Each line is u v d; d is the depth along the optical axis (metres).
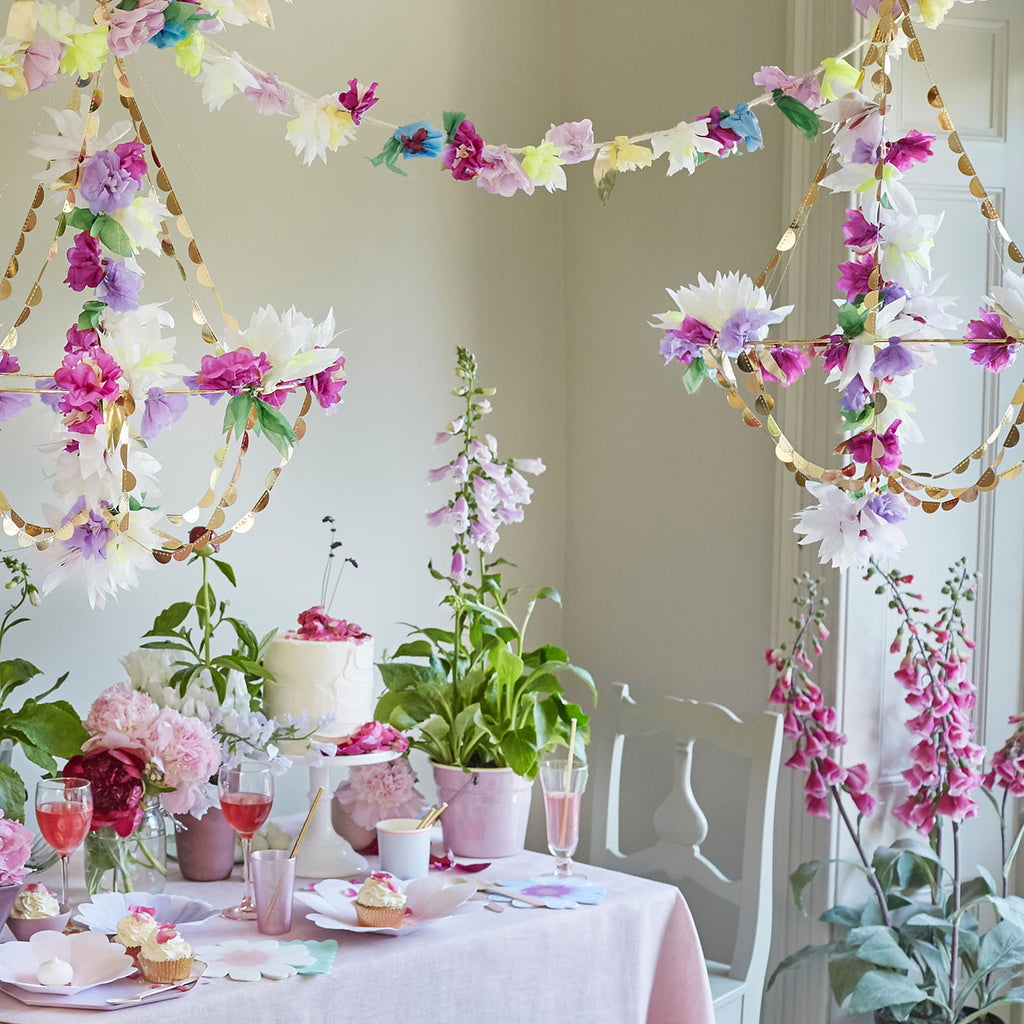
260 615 2.70
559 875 2.10
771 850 2.39
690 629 2.95
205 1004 1.55
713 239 2.89
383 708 2.34
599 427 3.19
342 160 2.82
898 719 2.65
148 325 1.18
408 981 1.72
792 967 2.60
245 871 1.91
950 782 2.38
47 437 2.44
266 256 2.71
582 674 2.32
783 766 2.71
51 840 1.69
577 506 3.25
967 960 2.49
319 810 2.14
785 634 2.68
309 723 2.14
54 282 2.44
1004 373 2.71
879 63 1.19
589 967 1.92
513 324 3.16
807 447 2.64
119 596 2.52
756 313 1.16
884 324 1.12
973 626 2.71
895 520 1.16
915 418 2.64
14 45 1.18
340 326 2.82
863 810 2.47
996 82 2.66
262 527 2.70
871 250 1.15
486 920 1.86
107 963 1.60
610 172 1.56
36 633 2.42
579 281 3.23
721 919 2.84
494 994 1.81
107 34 1.20
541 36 3.21
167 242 1.33
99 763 1.86
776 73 1.42
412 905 1.92
